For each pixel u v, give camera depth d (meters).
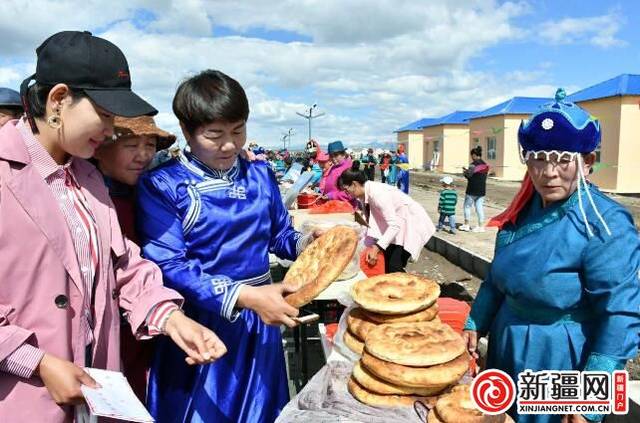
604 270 1.87
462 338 2.29
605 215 1.90
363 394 2.15
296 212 7.63
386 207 5.24
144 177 2.15
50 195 1.67
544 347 2.04
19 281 1.59
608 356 1.88
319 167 13.83
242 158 2.38
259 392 2.24
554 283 1.99
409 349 2.11
